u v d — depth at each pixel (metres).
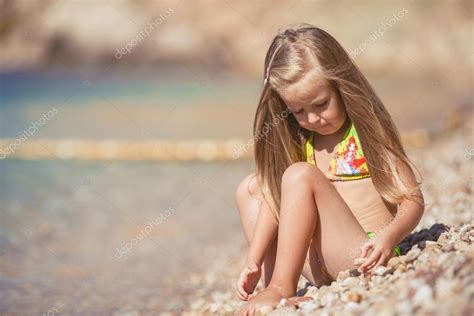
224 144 19.19
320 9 42.50
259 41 44.50
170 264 8.72
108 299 7.23
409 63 38.84
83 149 19.45
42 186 14.71
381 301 3.91
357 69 5.19
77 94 32.97
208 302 6.74
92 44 47.31
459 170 10.52
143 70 44.75
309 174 4.86
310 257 5.25
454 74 32.53
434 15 39.97
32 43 48.00
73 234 10.59
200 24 45.97
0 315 6.68
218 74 42.47
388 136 5.18
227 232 10.41
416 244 5.23
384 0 41.16
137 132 22.08
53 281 8.01
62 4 48.28
